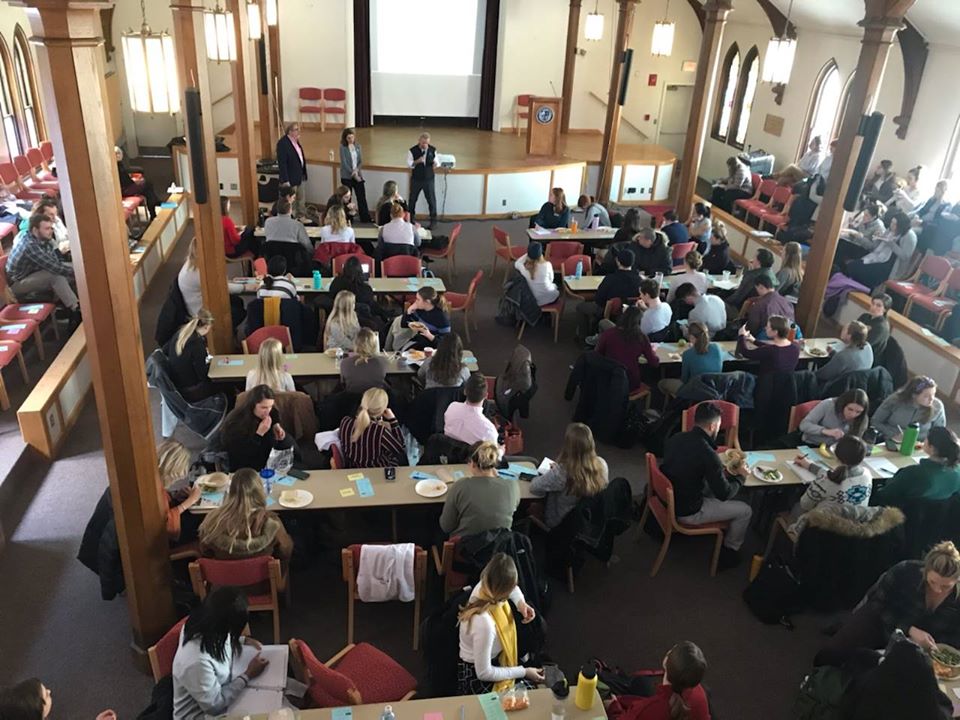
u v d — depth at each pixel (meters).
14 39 12.52
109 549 4.46
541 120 14.21
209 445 5.86
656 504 5.48
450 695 3.97
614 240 10.35
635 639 4.88
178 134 16.86
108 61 15.52
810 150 13.39
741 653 4.82
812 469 5.38
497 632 3.60
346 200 10.73
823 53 13.73
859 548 4.71
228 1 9.35
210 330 6.95
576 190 14.52
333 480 4.95
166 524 4.31
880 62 7.26
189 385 6.20
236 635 3.53
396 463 5.27
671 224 10.12
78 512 5.74
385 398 5.22
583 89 16.86
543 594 4.67
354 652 3.96
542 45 16.14
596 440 6.99
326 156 13.45
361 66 15.69
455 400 5.90
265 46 12.83
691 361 6.63
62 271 7.95
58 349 7.96
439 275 10.85
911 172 11.38
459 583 4.54
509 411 6.45
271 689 3.64
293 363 6.50
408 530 5.55
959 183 11.02
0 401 6.71
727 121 17.27
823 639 4.96
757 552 5.72
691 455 5.06
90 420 6.89
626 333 6.73
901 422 5.88
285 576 4.72
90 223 3.36
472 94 16.48
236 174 13.15
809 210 11.57
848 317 9.60
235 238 9.75
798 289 8.84
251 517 4.20
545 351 8.77
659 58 16.88
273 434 5.16
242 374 6.31
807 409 6.18
